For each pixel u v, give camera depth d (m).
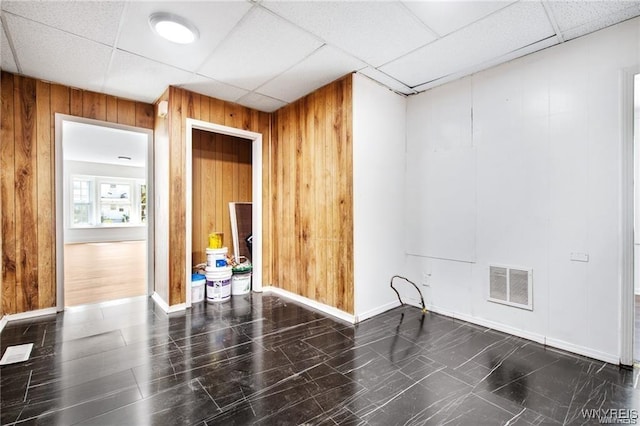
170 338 2.57
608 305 2.17
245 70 2.86
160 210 3.47
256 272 4.00
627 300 2.09
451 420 1.59
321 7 1.98
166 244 3.25
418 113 3.38
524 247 2.57
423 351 2.35
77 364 2.13
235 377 1.99
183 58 2.63
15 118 2.92
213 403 1.73
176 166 3.25
